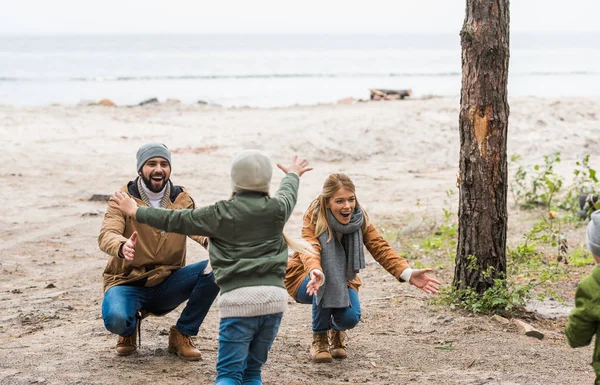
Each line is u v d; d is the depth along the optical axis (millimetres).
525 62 98375
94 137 25516
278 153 23781
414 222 14273
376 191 18547
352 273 6586
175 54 117750
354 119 26938
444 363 6984
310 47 174250
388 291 9992
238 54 120812
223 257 5289
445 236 13258
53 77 63375
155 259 6645
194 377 6379
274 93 49562
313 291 5871
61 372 6449
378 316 8703
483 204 8539
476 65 8266
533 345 7547
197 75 68750
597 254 4637
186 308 6809
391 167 22188
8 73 67812
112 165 21391
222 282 5281
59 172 20141
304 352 7344
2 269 11258
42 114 29578
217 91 50438
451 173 21281
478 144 8414
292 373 6602
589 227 4711
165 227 5324
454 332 7980
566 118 26984
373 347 7496
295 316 8836
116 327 6320
